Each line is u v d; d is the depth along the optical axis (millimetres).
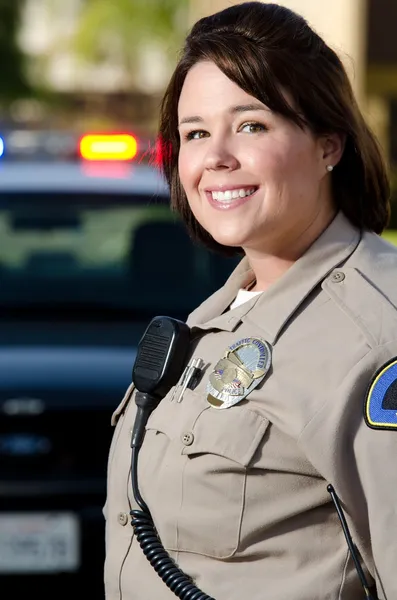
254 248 2867
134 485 2766
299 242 2842
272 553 2570
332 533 2562
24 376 5188
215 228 2848
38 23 52656
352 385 2502
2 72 41125
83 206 6504
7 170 6789
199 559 2643
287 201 2768
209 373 2736
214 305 3068
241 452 2557
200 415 2648
